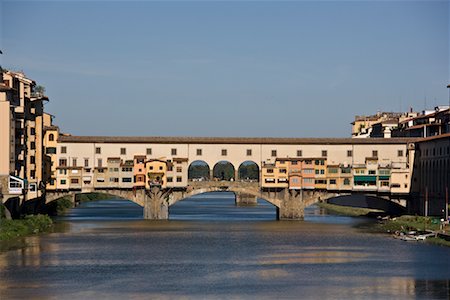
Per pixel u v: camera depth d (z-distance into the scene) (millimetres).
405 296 112500
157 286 118750
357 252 154000
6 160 189250
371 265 137750
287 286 119062
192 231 194875
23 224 188875
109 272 130250
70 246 161625
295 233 190500
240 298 110938
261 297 111562
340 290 116250
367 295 113062
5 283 120438
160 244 166625
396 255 149625
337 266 136750
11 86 197875
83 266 135875
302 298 111125
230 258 146250
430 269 133375
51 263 138875
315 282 122000
